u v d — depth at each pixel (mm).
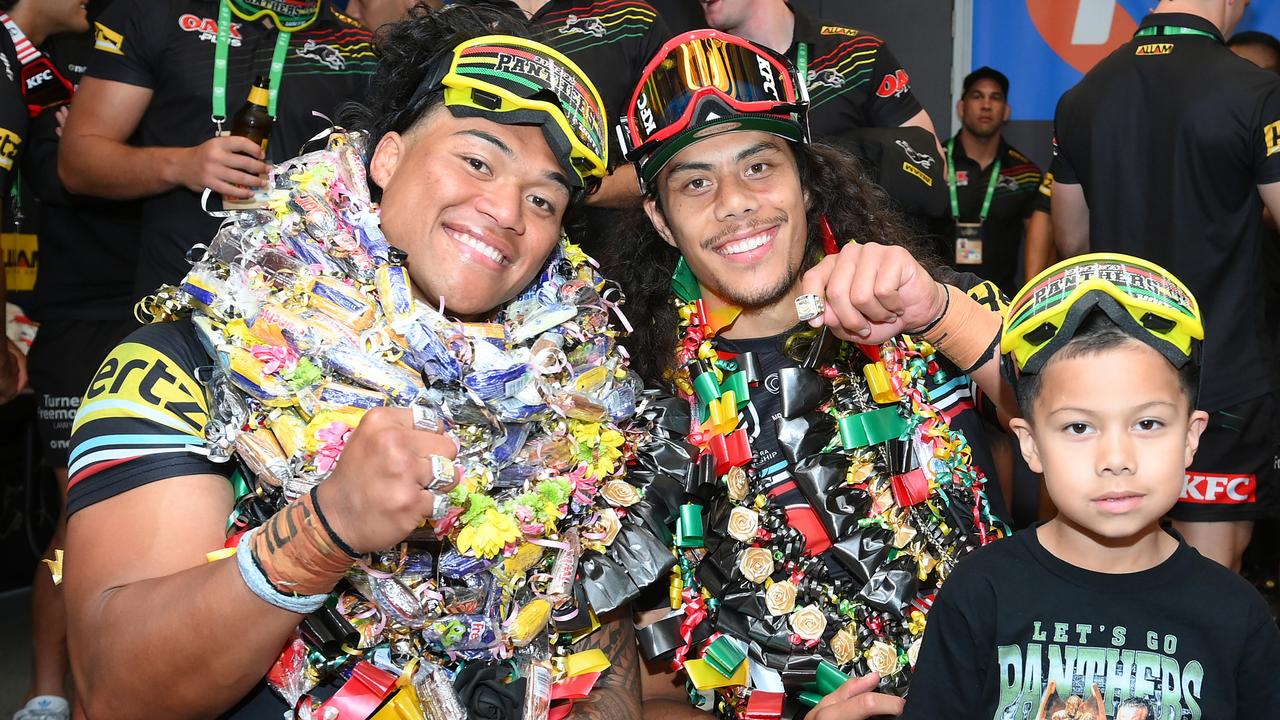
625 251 1823
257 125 2418
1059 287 1307
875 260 1450
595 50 2609
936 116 5688
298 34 2516
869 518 1607
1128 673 1250
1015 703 1286
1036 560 1324
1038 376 1305
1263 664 1237
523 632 1419
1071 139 3062
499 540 1339
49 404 2977
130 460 1287
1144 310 1246
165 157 2373
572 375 1535
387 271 1411
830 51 3023
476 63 1432
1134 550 1282
